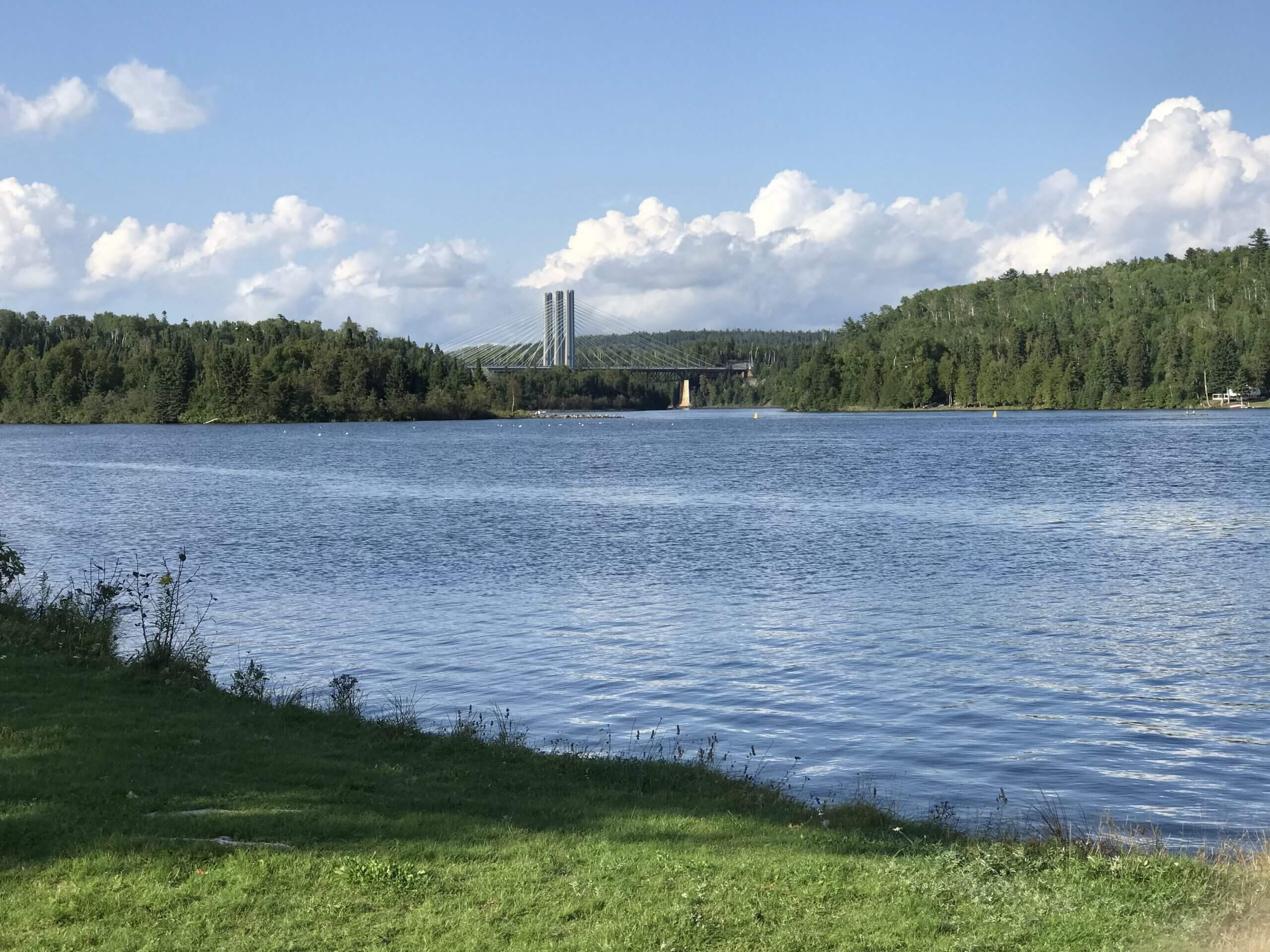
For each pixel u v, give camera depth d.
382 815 12.27
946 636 28.91
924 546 46.69
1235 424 165.12
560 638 28.97
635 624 30.78
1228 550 43.97
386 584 37.88
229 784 13.00
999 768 18.45
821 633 29.39
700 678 24.67
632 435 175.25
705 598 34.88
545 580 38.72
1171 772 18.20
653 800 14.05
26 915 9.32
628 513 62.41
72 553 46.16
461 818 12.38
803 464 102.50
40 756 13.51
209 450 137.38
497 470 100.81
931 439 141.25
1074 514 57.88
